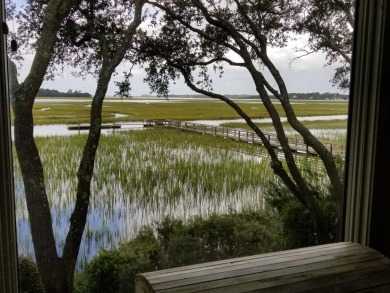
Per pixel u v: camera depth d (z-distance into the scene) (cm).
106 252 179
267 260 118
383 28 142
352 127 158
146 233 190
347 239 164
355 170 158
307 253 125
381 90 147
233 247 210
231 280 102
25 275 154
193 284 99
